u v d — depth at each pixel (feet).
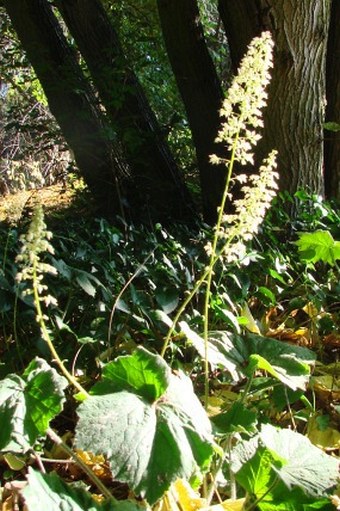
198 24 17.19
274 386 7.59
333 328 9.98
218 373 9.04
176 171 18.88
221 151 16.89
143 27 22.70
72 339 8.60
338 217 12.83
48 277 9.14
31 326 8.96
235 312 9.64
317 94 14.43
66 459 7.20
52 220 18.84
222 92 17.57
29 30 18.37
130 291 9.45
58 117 18.16
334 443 7.64
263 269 10.93
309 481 5.61
